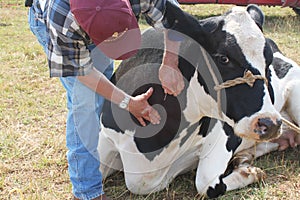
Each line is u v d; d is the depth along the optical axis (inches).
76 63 110.0
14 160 162.1
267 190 141.9
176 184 146.2
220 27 119.1
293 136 166.7
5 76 240.5
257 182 145.0
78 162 128.4
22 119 192.7
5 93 218.1
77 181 130.3
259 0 354.3
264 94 117.1
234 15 119.9
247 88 117.0
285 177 149.3
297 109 166.6
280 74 170.2
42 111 200.2
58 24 105.9
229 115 120.3
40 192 143.7
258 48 116.3
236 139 144.2
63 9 105.3
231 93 118.3
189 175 150.3
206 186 137.7
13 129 183.8
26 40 317.7
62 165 158.7
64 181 150.6
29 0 127.0
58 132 182.5
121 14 97.7
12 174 154.4
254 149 157.6
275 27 329.1
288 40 295.0
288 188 144.2
